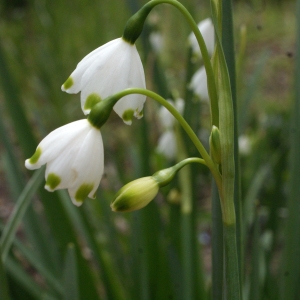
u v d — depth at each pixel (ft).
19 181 0.82
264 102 1.85
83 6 2.19
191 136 0.46
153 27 0.93
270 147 1.38
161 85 0.88
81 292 0.78
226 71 0.45
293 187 0.68
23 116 0.79
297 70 0.66
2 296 0.58
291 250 0.70
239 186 0.54
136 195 0.45
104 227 0.95
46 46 1.90
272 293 0.77
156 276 0.81
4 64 0.77
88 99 0.47
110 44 0.48
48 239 0.83
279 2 2.90
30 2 2.28
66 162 0.46
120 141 1.60
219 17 0.47
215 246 0.53
